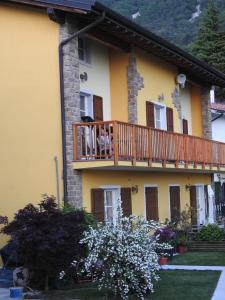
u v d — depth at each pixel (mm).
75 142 14828
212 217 26203
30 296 11141
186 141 19766
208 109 26078
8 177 15406
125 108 18516
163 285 12047
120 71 18641
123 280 10219
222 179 31812
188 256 17375
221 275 13422
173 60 20750
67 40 14875
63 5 14359
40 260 11484
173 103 22297
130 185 18156
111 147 14633
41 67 15203
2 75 15633
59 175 14805
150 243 10648
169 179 21547
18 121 15391
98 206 15852
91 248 10570
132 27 16078
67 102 14828
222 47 53594
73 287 12148
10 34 15625
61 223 11500
